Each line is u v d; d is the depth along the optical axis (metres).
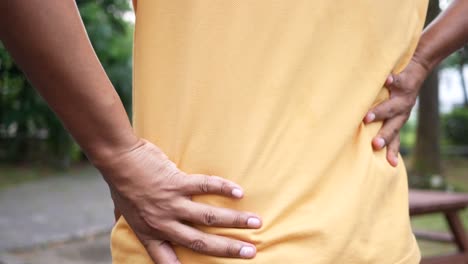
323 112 0.84
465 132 13.34
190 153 0.81
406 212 0.93
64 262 3.73
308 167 0.83
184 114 0.81
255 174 0.81
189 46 0.82
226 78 0.81
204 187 0.79
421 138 8.27
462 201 2.87
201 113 0.81
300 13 0.83
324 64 0.85
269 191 0.81
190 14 0.82
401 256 0.89
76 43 0.73
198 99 0.81
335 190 0.85
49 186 7.18
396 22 0.91
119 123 0.77
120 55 9.36
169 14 0.83
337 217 0.83
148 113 0.84
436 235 4.02
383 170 0.90
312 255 0.81
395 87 0.96
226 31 0.81
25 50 0.71
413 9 0.95
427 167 8.13
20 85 8.95
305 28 0.83
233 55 0.81
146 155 0.79
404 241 0.90
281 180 0.82
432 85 8.25
